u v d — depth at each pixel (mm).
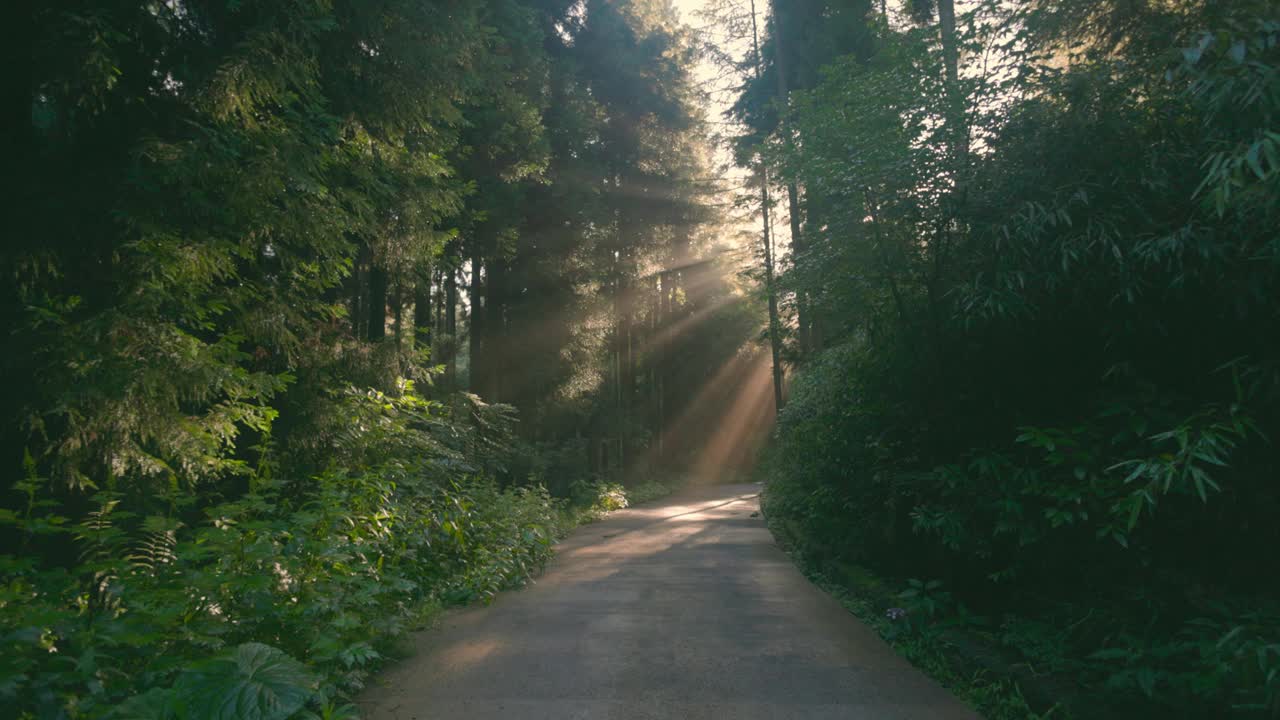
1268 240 3027
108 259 4320
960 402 4812
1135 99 3869
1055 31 4352
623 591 7125
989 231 4027
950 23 8344
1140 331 3783
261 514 5383
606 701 3852
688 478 32156
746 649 4891
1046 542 4055
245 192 4645
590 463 21859
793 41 17453
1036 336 4289
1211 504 3383
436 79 6488
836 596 6684
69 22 3705
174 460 4645
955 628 4672
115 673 2883
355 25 5871
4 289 4004
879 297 5703
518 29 12273
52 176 4094
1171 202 3545
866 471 6199
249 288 5402
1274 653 2686
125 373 3846
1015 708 3562
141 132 4418
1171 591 3500
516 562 7852
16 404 3705
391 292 13328
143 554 4180
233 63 4508
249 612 3592
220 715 2574
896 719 3592
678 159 22406
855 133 5398
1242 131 2859
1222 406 3254
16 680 2410
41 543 4078
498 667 4477
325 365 6918
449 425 8117
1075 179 3826
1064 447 3830
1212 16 3045
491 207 12367
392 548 5988
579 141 17250
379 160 6938
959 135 4586
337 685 3869
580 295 17656
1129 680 3209
